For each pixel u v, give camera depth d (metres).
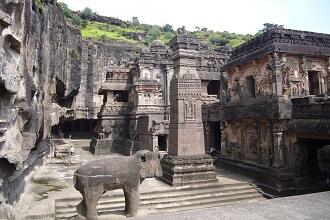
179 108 16.72
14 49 9.02
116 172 9.72
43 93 18.56
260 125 18.95
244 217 4.03
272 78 17.56
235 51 23.05
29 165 15.50
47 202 12.48
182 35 17.39
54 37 22.50
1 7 7.73
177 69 17.61
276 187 16.14
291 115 16.64
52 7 22.09
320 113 14.48
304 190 15.90
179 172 15.88
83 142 44.88
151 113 32.69
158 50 38.31
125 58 54.53
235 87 22.80
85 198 9.25
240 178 18.53
